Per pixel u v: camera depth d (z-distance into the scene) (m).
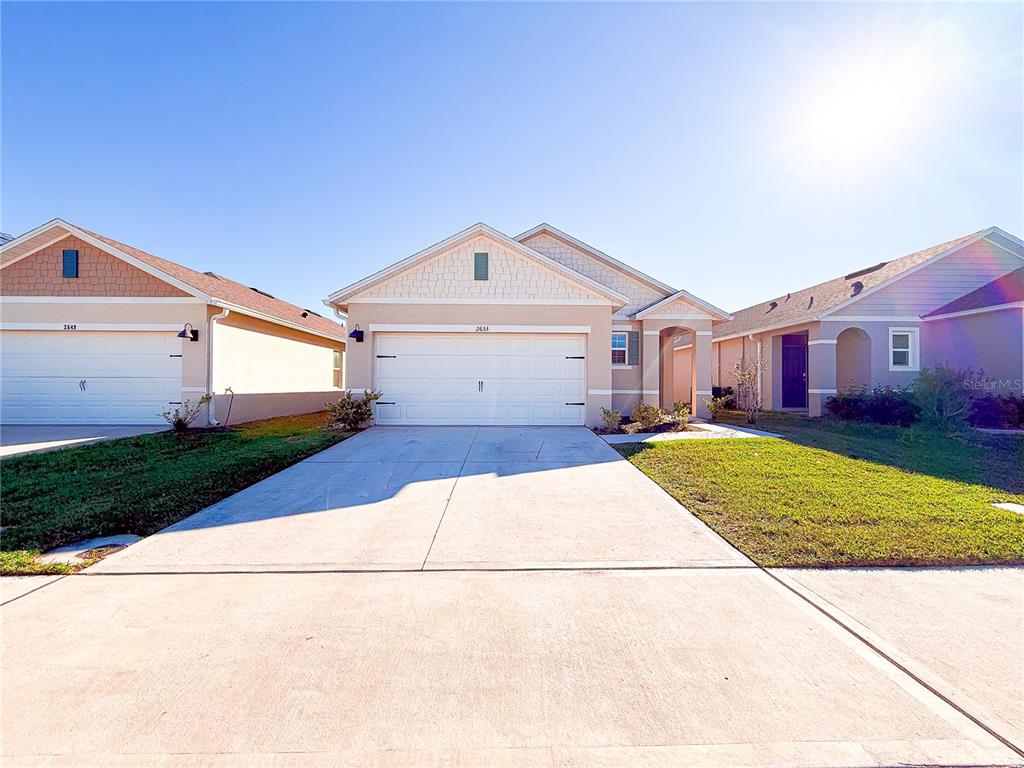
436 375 12.19
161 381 12.09
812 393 15.86
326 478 6.79
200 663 2.62
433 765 1.97
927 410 11.65
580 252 15.31
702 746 2.07
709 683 2.47
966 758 2.01
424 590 3.51
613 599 3.37
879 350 15.41
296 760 1.99
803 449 8.78
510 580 3.68
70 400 12.10
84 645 2.78
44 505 5.42
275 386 15.25
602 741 2.10
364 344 12.05
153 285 12.06
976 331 14.12
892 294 15.43
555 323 12.15
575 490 6.20
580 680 2.49
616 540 4.50
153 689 2.41
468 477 6.86
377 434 10.71
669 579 3.69
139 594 3.43
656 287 15.16
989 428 12.00
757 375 15.63
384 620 3.09
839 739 2.10
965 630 2.96
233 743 2.08
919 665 2.61
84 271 12.07
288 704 2.31
